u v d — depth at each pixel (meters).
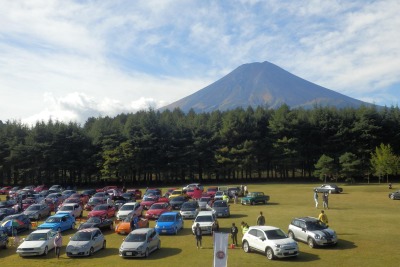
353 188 78.44
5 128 112.19
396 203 53.66
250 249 26.33
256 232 26.19
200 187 71.69
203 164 108.06
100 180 112.38
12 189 85.00
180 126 110.00
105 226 36.41
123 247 26.02
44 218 46.56
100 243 28.77
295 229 29.02
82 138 105.94
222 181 110.31
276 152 105.56
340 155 101.19
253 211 47.34
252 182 105.44
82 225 34.88
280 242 24.36
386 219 38.75
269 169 117.62
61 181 111.88
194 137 108.31
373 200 57.72
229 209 47.44
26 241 28.11
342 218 39.62
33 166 102.25
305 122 107.06
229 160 103.38
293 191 76.56
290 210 47.31
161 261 24.86
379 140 102.62
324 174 92.19
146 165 103.31
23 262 25.81
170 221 34.62
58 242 26.59
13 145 104.00
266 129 111.00
